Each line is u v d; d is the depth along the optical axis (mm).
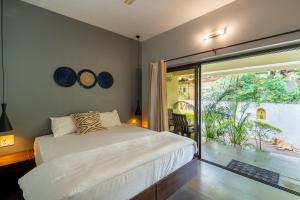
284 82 3314
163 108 3256
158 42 3555
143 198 1428
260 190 2119
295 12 1808
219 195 2008
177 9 2562
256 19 2102
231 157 3242
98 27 3225
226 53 2430
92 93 3178
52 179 1159
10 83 2283
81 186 1071
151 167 1531
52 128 2516
